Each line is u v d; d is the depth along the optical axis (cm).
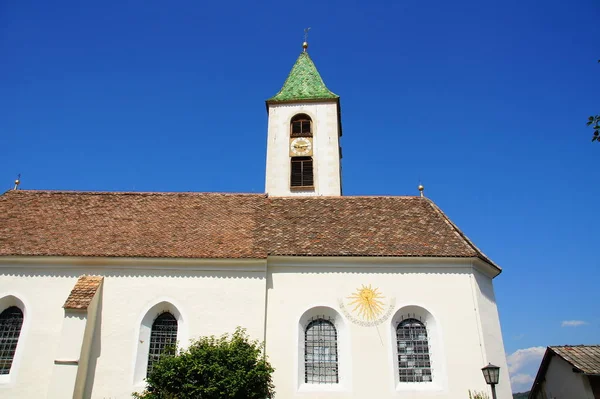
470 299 2155
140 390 1938
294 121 3475
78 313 1939
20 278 2098
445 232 2402
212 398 1698
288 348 2041
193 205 2642
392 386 1991
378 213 2605
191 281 2133
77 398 1852
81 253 2130
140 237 2292
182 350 1859
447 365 2031
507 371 2152
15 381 1923
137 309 2075
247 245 2245
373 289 2164
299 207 2678
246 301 2100
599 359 2267
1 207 2498
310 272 2192
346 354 2052
